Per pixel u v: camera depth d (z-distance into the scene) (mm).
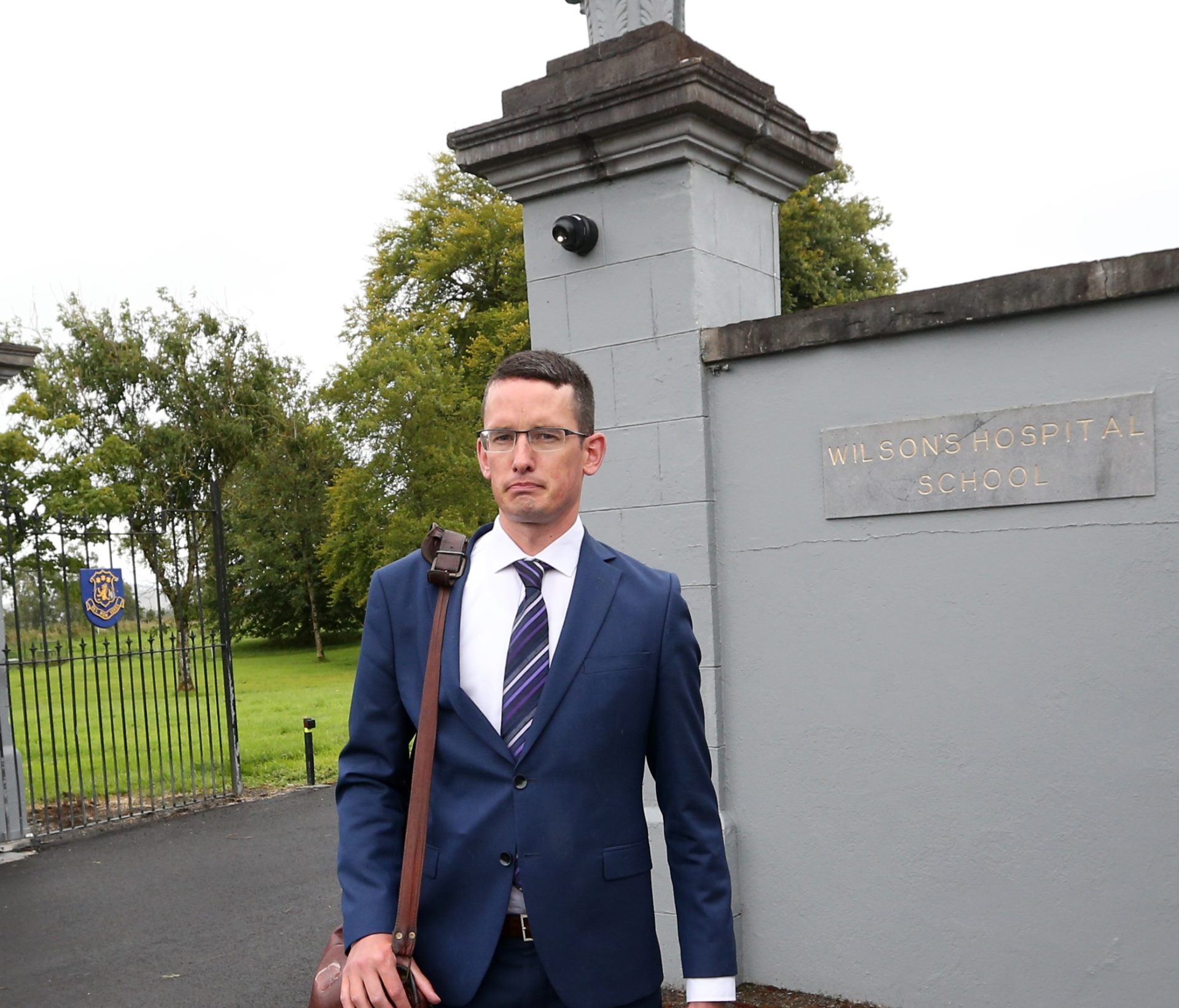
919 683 3744
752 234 4453
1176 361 3279
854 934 3895
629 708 1839
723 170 4258
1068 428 3441
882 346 3791
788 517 4016
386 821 1870
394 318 30297
